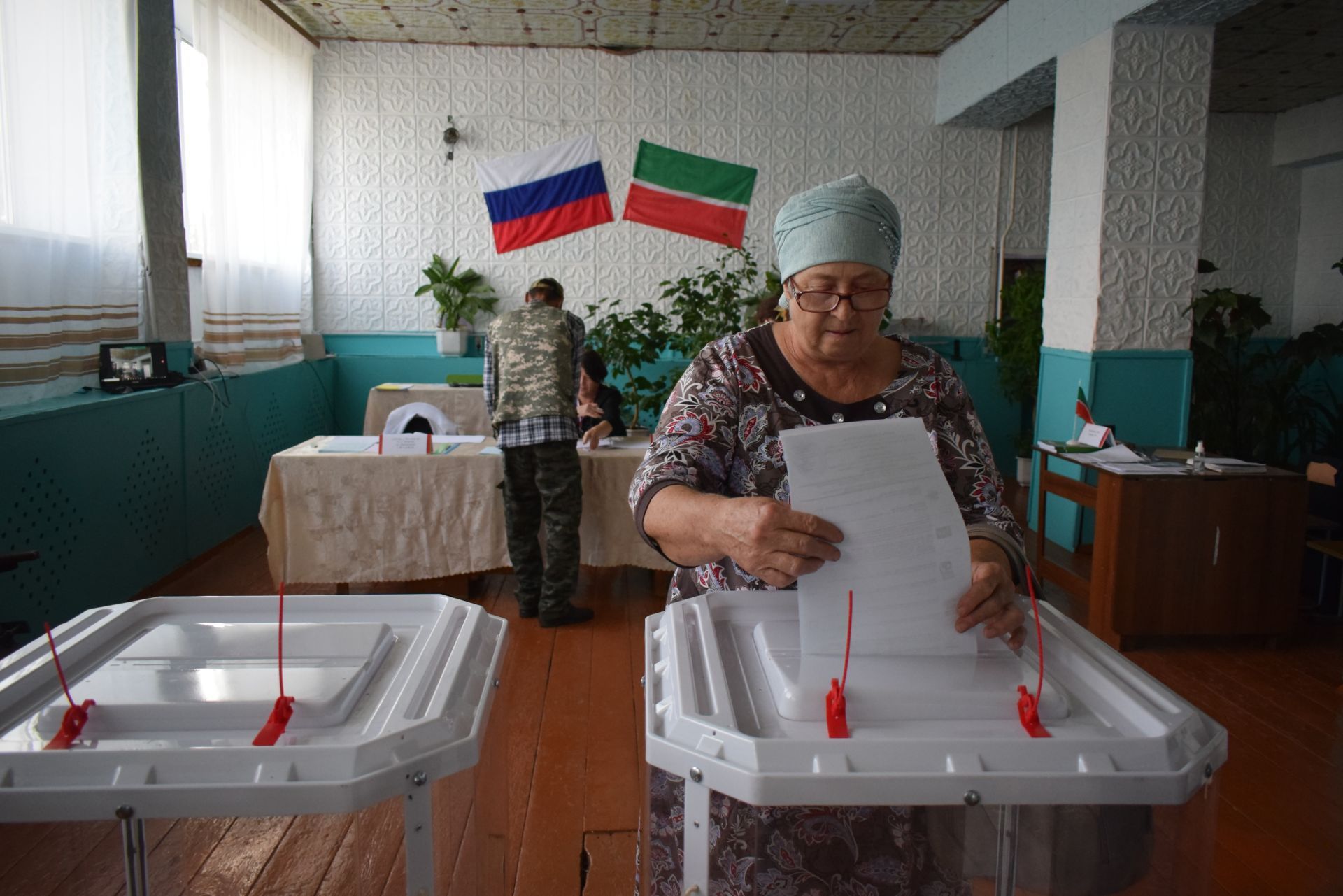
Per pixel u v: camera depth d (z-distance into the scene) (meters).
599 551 3.54
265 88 5.38
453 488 3.42
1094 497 3.46
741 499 0.88
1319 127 6.14
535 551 3.42
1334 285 6.30
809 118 6.43
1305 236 6.52
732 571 1.13
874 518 0.84
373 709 0.78
